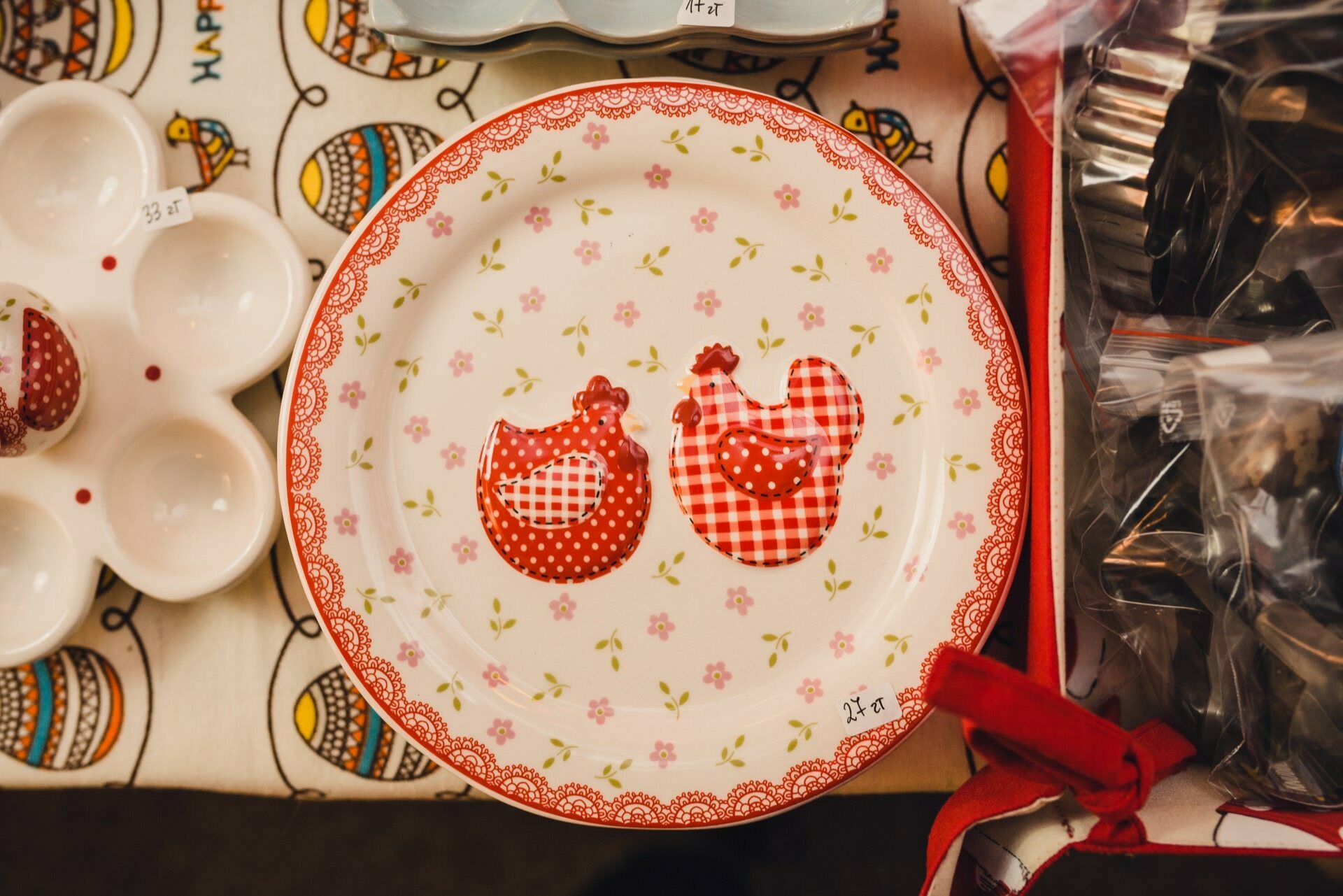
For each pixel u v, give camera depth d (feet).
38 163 1.94
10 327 1.61
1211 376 1.34
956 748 1.96
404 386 1.83
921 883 2.92
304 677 1.95
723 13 1.73
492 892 3.17
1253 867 3.33
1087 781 1.23
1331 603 1.32
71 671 1.92
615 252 1.88
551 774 1.72
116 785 1.91
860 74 2.06
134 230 1.88
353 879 3.23
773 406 1.87
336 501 1.74
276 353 1.85
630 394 1.87
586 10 1.78
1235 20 1.39
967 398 1.81
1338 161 1.36
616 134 1.78
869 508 1.86
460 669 1.76
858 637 1.83
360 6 2.06
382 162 2.04
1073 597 1.74
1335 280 1.41
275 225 1.86
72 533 1.81
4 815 3.29
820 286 1.88
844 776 1.73
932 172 2.06
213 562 1.88
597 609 1.82
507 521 1.82
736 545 1.84
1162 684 1.66
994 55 1.59
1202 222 1.52
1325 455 1.31
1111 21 1.53
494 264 1.86
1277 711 1.41
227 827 3.27
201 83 2.05
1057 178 1.56
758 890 2.96
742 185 1.84
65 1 2.05
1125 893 3.34
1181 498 1.51
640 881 3.07
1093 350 1.69
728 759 1.74
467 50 1.81
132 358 1.86
